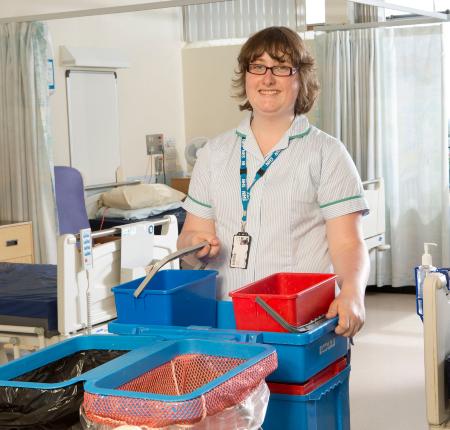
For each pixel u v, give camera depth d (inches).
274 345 64.8
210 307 78.2
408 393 164.4
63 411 52.1
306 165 83.5
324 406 69.6
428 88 244.7
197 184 89.4
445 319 76.9
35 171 203.0
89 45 249.4
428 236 249.0
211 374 59.5
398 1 259.8
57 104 236.5
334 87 246.4
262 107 83.2
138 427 47.4
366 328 216.4
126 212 239.3
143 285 70.4
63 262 118.0
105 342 63.8
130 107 268.5
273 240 84.3
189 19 292.5
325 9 248.4
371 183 228.2
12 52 201.5
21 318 122.9
